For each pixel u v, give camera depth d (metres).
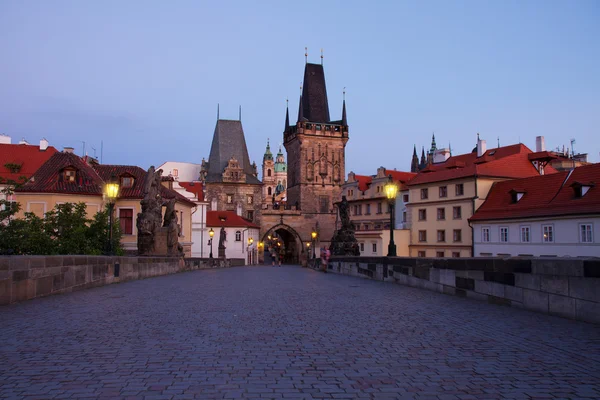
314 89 132.25
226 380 6.73
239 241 96.50
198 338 9.42
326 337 9.64
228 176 120.44
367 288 20.34
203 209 93.12
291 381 6.73
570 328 10.61
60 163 53.31
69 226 32.81
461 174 65.81
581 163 86.06
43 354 8.06
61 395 6.06
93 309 13.19
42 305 13.81
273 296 17.03
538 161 69.00
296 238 124.81
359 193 94.81
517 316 12.29
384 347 8.80
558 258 12.14
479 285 15.55
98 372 7.04
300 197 125.81
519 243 55.59
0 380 6.63
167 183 67.75
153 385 6.48
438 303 14.97
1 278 13.57
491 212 60.44
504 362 7.79
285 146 139.25
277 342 9.13
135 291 18.47
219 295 17.28
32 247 28.59
